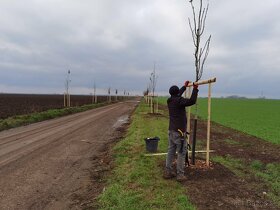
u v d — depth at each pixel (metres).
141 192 8.74
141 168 10.91
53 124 28.95
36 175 11.34
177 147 9.64
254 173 11.05
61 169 12.20
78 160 13.77
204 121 34.81
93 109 57.38
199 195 8.48
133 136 18.73
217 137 20.98
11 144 17.72
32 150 15.96
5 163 13.10
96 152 15.59
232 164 12.38
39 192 9.54
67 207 8.34
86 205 8.38
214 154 14.24
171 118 9.82
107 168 12.09
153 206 7.81
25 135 21.38
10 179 10.85
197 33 11.13
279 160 13.77
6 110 43.09
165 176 9.84
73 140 19.36
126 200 8.20
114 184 9.52
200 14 11.21
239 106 83.75
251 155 14.80
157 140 13.72
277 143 19.56
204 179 9.70
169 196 8.39
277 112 58.50
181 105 9.60
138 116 34.41
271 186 9.55
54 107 52.00
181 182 9.48
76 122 31.08
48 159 13.92
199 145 16.39
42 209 8.23
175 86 10.00
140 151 13.97
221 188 9.02
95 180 10.66
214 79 9.70
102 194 8.86
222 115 47.97
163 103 87.75
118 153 14.12
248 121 37.47
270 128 29.33
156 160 12.14
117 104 83.44
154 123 26.20
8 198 9.04
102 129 25.33
